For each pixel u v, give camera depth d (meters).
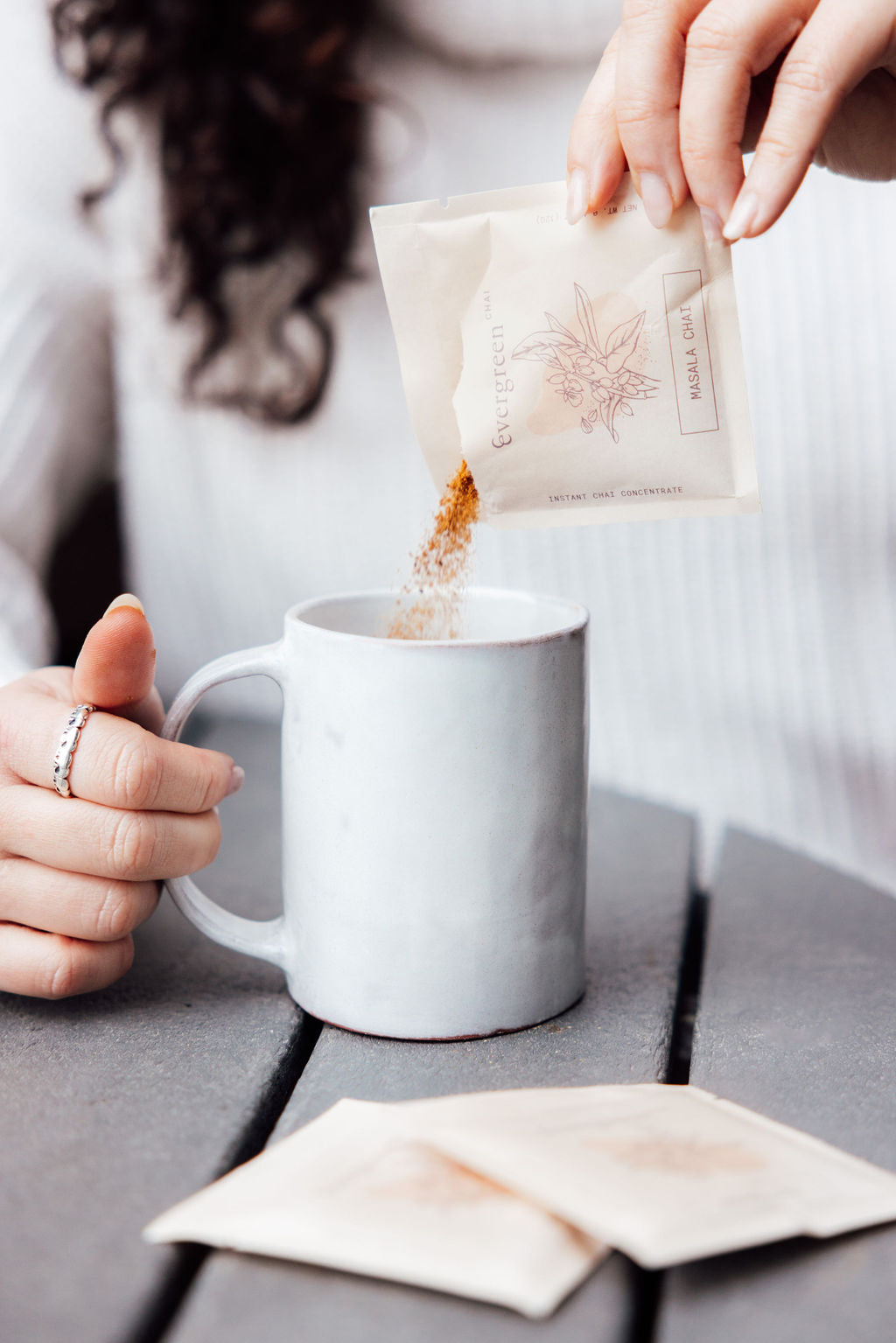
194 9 0.86
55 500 0.96
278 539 1.01
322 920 0.56
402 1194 0.49
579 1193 0.48
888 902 0.65
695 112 0.55
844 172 0.67
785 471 0.91
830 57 0.54
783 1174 0.49
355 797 0.55
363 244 0.94
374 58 0.91
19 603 0.79
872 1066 0.55
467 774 0.55
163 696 1.04
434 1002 0.56
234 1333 0.46
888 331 0.88
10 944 0.57
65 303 0.94
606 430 0.57
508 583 0.97
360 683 0.55
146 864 0.56
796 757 0.95
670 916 0.64
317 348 0.94
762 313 0.90
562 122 0.93
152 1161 0.51
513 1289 0.46
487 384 0.57
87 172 0.94
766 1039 0.56
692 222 0.55
